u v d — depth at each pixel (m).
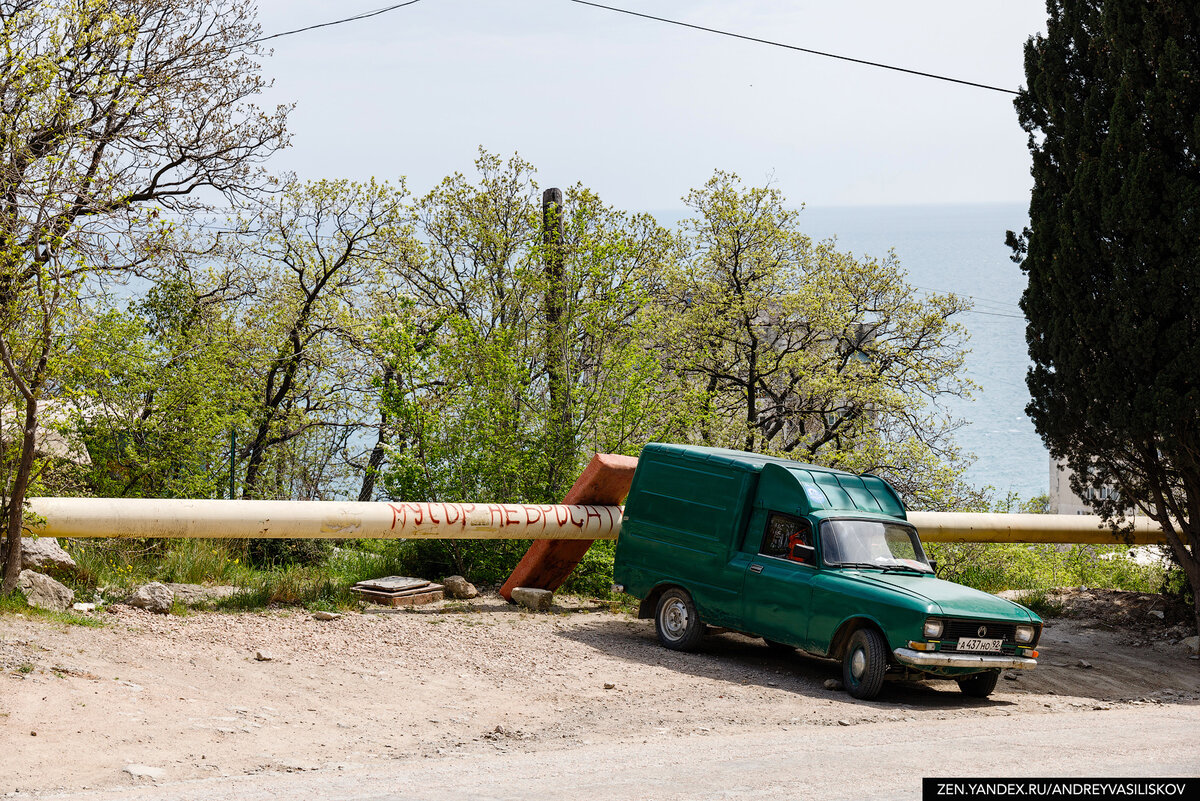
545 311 17.27
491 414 16.52
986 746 7.91
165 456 18.17
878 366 27.97
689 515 12.77
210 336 20.94
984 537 18.02
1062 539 18.27
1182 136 13.59
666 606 12.82
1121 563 23.69
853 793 6.26
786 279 28.23
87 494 15.83
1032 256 15.39
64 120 13.17
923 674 11.02
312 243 26.02
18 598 10.72
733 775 6.79
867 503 12.35
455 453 16.47
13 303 10.62
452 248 26.11
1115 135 13.95
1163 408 13.57
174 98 19.66
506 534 14.39
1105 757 7.43
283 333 25.47
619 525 14.99
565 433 16.75
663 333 25.47
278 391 24.69
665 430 17.70
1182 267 13.35
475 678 10.44
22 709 7.68
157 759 7.05
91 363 14.05
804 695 10.62
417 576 15.99
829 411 27.69
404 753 7.77
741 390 29.09
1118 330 13.90
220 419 18.77
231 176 21.06
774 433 28.66
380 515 13.90
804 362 27.00
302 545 18.36
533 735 8.55
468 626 12.84
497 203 25.83
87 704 8.05
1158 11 13.76
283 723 8.32
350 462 24.89
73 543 13.95
